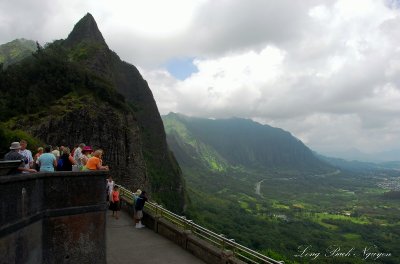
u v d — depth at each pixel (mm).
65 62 67375
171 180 103000
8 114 53094
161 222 15961
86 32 94062
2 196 6387
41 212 7941
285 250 83438
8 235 6566
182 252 13867
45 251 8031
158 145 107750
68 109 57250
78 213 8758
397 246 105312
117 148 62094
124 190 21141
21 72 63000
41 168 10711
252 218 136125
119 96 71562
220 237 12641
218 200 187500
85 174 8969
